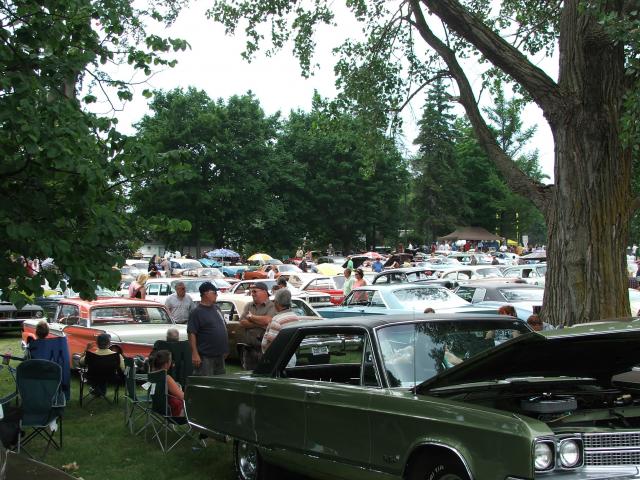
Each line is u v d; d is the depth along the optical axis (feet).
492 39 38.55
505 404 15.57
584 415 14.33
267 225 208.44
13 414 23.67
